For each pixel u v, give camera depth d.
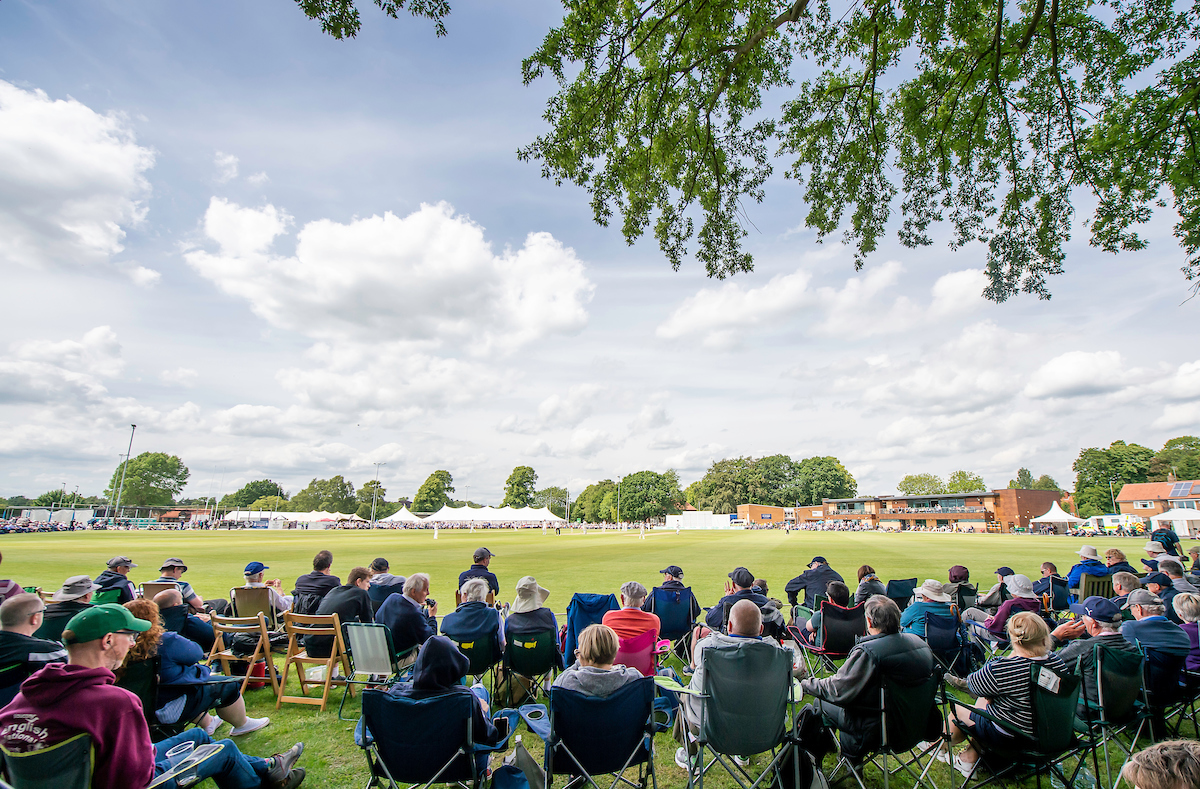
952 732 4.23
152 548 23.55
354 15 6.20
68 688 2.42
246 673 5.97
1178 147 9.19
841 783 4.05
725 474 116.19
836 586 5.89
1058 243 10.00
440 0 6.26
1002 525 79.00
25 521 50.62
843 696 3.53
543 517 69.94
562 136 8.84
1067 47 9.05
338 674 6.39
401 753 3.21
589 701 3.29
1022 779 4.12
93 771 2.46
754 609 3.72
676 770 4.37
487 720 3.64
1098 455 89.56
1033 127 9.70
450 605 10.63
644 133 9.24
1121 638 4.30
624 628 4.88
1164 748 1.78
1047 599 8.23
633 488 114.06
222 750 3.23
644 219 9.84
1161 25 8.57
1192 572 8.97
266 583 7.36
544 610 5.43
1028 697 3.47
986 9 8.91
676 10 7.95
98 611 2.58
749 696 3.45
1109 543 33.25
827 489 116.38
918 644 3.61
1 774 2.36
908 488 145.38
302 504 129.62
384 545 28.94
